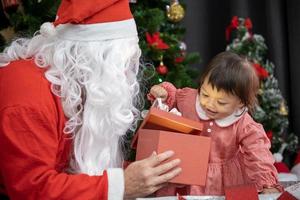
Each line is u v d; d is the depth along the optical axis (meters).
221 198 1.16
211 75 1.31
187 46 2.69
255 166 1.29
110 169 1.15
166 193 1.29
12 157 1.08
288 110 2.50
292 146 2.39
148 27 1.96
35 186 1.08
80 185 1.09
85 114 1.17
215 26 2.71
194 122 1.25
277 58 2.49
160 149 1.18
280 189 1.27
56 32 1.20
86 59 1.16
